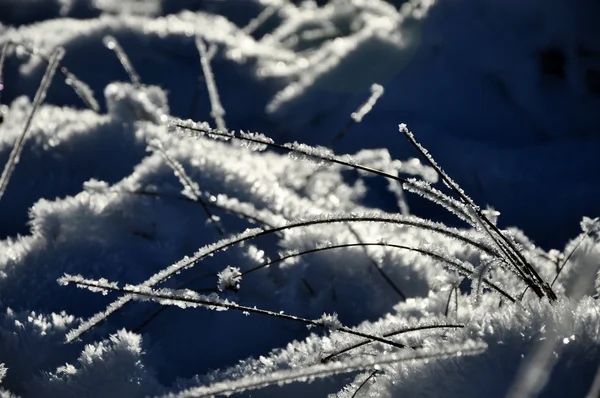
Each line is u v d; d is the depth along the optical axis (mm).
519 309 786
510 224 1255
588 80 1371
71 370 858
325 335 917
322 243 982
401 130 863
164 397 778
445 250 872
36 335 882
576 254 933
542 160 1312
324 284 959
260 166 1145
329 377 847
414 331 844
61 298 930
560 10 1376
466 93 1458
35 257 959
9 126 1183
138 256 969
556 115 1382
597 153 1289
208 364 898
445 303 917
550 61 1405
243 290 951
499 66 1436
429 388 772
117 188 1001
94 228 982
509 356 766
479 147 1356
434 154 1387
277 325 929
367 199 1316
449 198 854
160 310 926
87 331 892
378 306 952
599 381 726
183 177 992
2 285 932
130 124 1147
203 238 983
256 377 773
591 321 767
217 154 1091
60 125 1148
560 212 1231
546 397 745
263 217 991
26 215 1058
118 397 847
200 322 924
